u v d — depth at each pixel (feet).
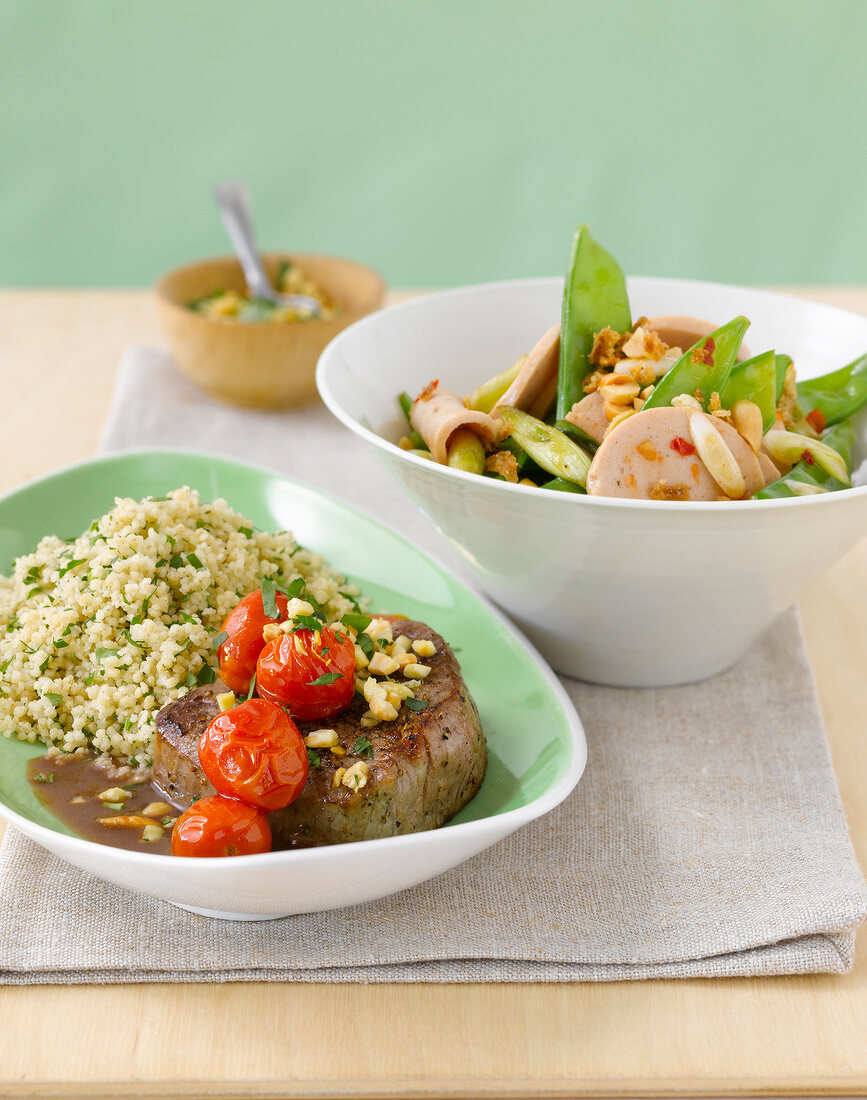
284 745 2.18
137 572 2.44
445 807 2.29
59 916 2.24
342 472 3.07
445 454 2.51
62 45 5.86
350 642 2.28
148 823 2.26
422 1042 2.15
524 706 2.43
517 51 5.99
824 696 2.60
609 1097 2.15
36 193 6.28
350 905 2.22
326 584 2.57
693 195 6.40
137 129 6.14
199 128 6.16
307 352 3.15
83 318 3.96
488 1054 2.14
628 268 6.66
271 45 5.93
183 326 3.14
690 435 2.36
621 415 2.42
